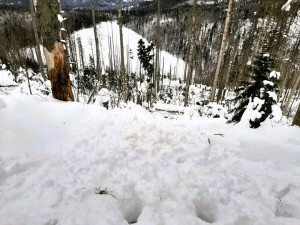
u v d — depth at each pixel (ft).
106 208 9.02
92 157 12.65
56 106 18.17
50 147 13.37
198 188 10.61
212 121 29.89
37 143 13.41
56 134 14.85
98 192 10.00
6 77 45.93
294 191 10.68
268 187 11.03
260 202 9.89
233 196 10.32
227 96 83.71
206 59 186.39
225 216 9.12
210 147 15.69
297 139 18.39
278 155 15.61
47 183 10.05
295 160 14.84
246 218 8.95
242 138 19.26
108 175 11.32
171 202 9.63
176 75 209.97
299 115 21.24
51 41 18.20
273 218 9.00
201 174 11.91
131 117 19.71
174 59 261.85
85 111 19.19
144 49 160.86
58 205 9.00
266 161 14.43
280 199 10.24
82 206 9.09
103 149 13.55
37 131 14.48
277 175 12.62
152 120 20.93
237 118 25.82
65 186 10.11
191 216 8.86
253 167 13.51
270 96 21.95
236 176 11.96
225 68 92.02
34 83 43.24
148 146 14.60
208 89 116.16
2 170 10.20
